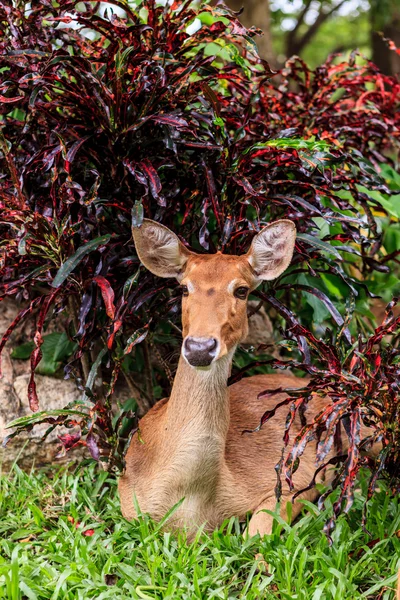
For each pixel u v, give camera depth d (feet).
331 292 21.79
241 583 13.70
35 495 16.70
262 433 16.79
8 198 15.81
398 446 15.02
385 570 14.19
